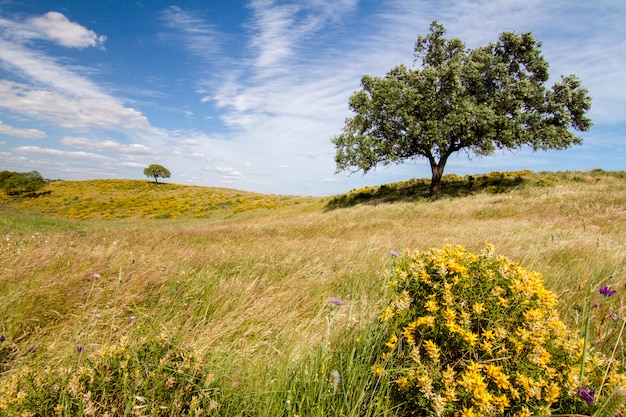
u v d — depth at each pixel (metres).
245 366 2.33
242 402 1.94
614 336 2.77
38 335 2.87
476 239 7.63
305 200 44.03
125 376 1.83
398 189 29.41
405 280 2.41
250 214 33.75
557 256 5.95
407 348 2.20
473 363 1.87
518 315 2.13
